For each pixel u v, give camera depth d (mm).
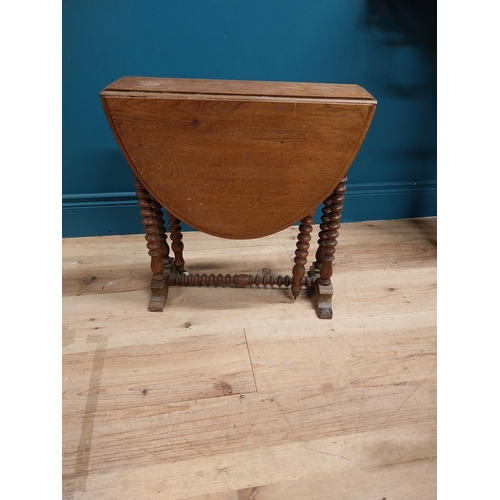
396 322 1361
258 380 1132
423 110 1799
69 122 1593
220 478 893
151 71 1555
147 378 1126
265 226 1217
